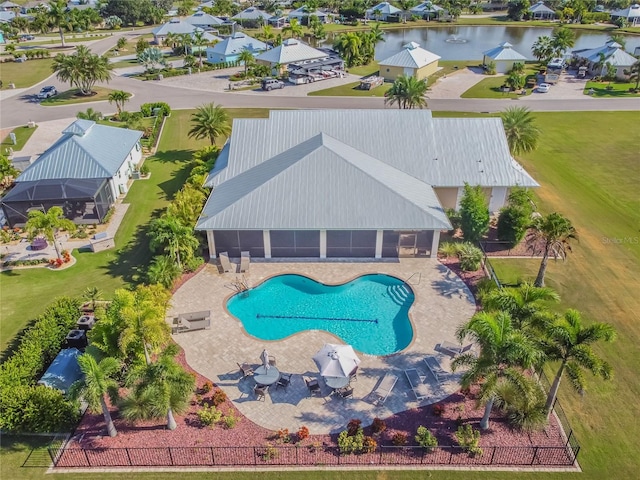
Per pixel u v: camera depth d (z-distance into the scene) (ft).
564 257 145.79
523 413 89.92
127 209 174.29
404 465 86.28
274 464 86.38
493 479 84.07
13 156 219.41
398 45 488.44
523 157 219.20
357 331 118.01
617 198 182.91
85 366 80.02
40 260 144.66
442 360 107.45
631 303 127.34
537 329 87.76
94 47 467.52
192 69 375.66
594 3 650.43
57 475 85.10
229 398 98.78
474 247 141.28
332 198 140.67
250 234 140.46
